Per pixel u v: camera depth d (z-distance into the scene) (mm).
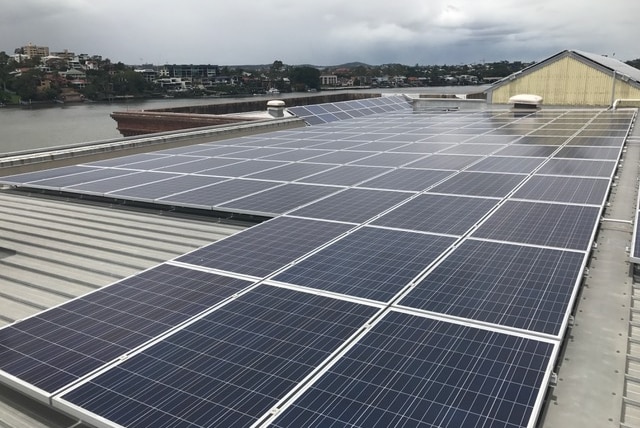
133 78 170875
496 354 5930
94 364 6062
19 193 17922
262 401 5270
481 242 9750
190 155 22641
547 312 6891
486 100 48000
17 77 157750
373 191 14289
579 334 7480
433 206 12438
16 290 10422
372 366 5793
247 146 25156
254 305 7426
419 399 5188
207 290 8031
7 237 13422
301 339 6438
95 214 14922
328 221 11555
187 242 12312
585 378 6477
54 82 165250
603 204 11992
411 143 23688
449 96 55469
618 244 10859
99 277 10742
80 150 23812
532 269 8359
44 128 82250
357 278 8250
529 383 5359
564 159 17828
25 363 6137
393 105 48719
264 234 10789
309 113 38969
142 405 5277
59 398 5426
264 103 53531
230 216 13797
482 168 16875
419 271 8453
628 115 33406
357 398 5246
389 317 6918
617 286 8961
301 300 7539
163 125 43656
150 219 14156
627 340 7309
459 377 5523
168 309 7414
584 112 37125
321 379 5586
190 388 5523
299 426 4879
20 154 22391
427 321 6766
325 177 16516
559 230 10266
